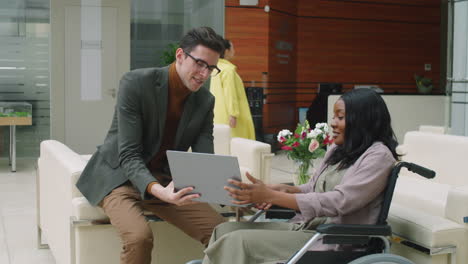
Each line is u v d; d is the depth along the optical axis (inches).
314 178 110.7
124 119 114.0
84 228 119.5
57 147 157.6
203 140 123.0
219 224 109.3
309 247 90.5
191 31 111.6
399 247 110.9
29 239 187.8
